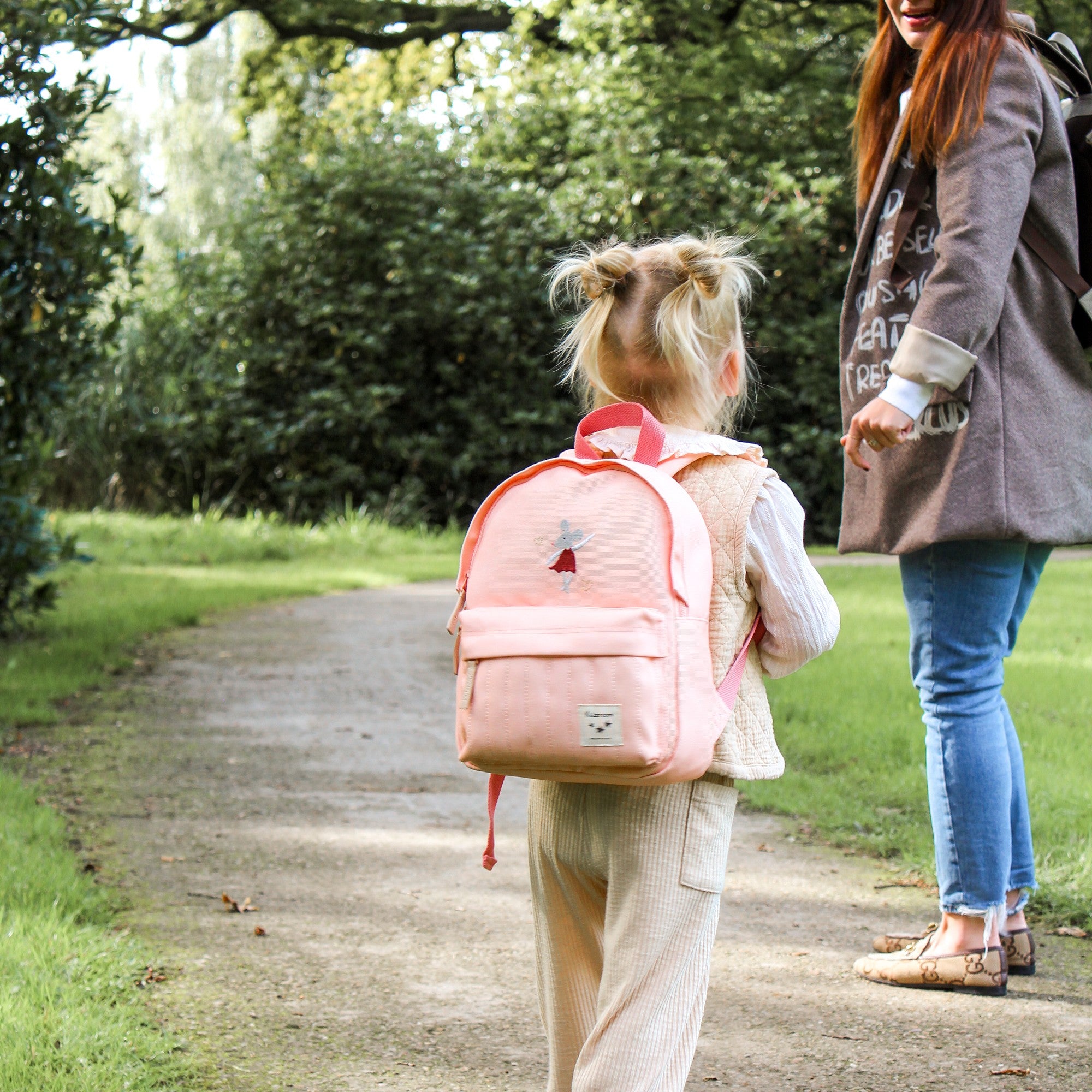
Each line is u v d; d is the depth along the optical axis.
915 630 2.82
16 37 6.41
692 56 17.14
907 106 2.73
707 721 1.74
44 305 6.89
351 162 16.80
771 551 1.86
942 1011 2.71
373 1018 2.67
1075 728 4.98
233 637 7.96
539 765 1.73
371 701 6.23
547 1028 1.97
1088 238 2.76
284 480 16.58
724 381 2.04
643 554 1.74
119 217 6.92
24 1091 2.19
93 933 2.99
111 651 7.12
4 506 6.93
